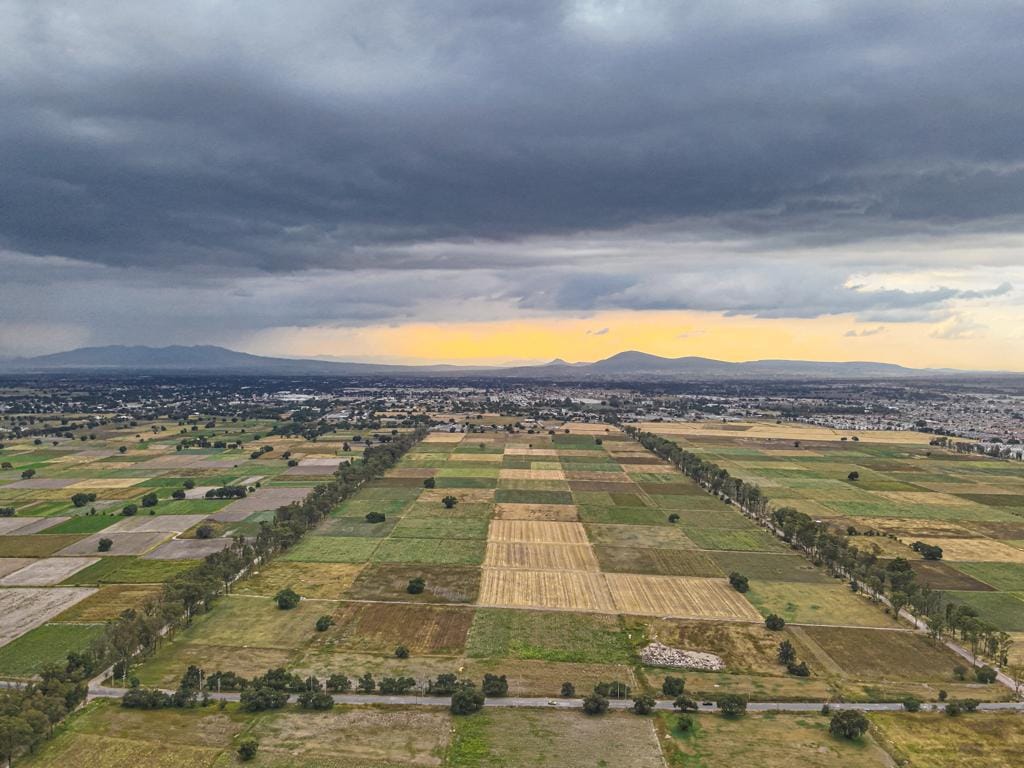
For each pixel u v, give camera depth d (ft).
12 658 393.91
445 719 333.01
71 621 443.73
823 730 327.26
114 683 366.22
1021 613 478.18
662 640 427.74
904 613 476.13
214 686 359.87
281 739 313.94
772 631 442.91
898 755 307.58
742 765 299.38
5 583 513.45
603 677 378.53
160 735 316.60
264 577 529.86
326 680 368.48
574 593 503.20
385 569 549.54
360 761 297.12
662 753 306.96
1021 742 319.47
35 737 301.43
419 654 402.31
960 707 345.92
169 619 422.00
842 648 419.54
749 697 358.43
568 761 299.79
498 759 299.99
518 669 385.91
